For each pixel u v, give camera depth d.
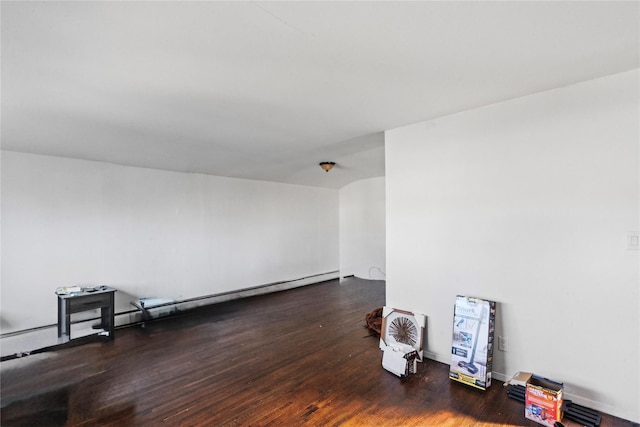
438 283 3.21
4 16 1.55
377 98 2.71
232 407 2.43
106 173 4.62
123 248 4.74
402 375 2.88
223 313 5.06
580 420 2.25
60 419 2.25
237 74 2.24
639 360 2.24
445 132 3.17
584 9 1.58
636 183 2.27
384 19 1.64
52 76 2.20
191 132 3.53
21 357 2.78
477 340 2.79
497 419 2.28
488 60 2.10
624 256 2.30
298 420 2.27
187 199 5.47
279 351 3.50
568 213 2.52
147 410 2.39
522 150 2.72
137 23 1.64
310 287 7.04
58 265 4.18
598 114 2.39
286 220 7.02
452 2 1.51
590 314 2.42
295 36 1.79
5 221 3.84
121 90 2.45
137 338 3.96
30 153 4.02
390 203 3.59
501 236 2.83
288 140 3.96
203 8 1.53
